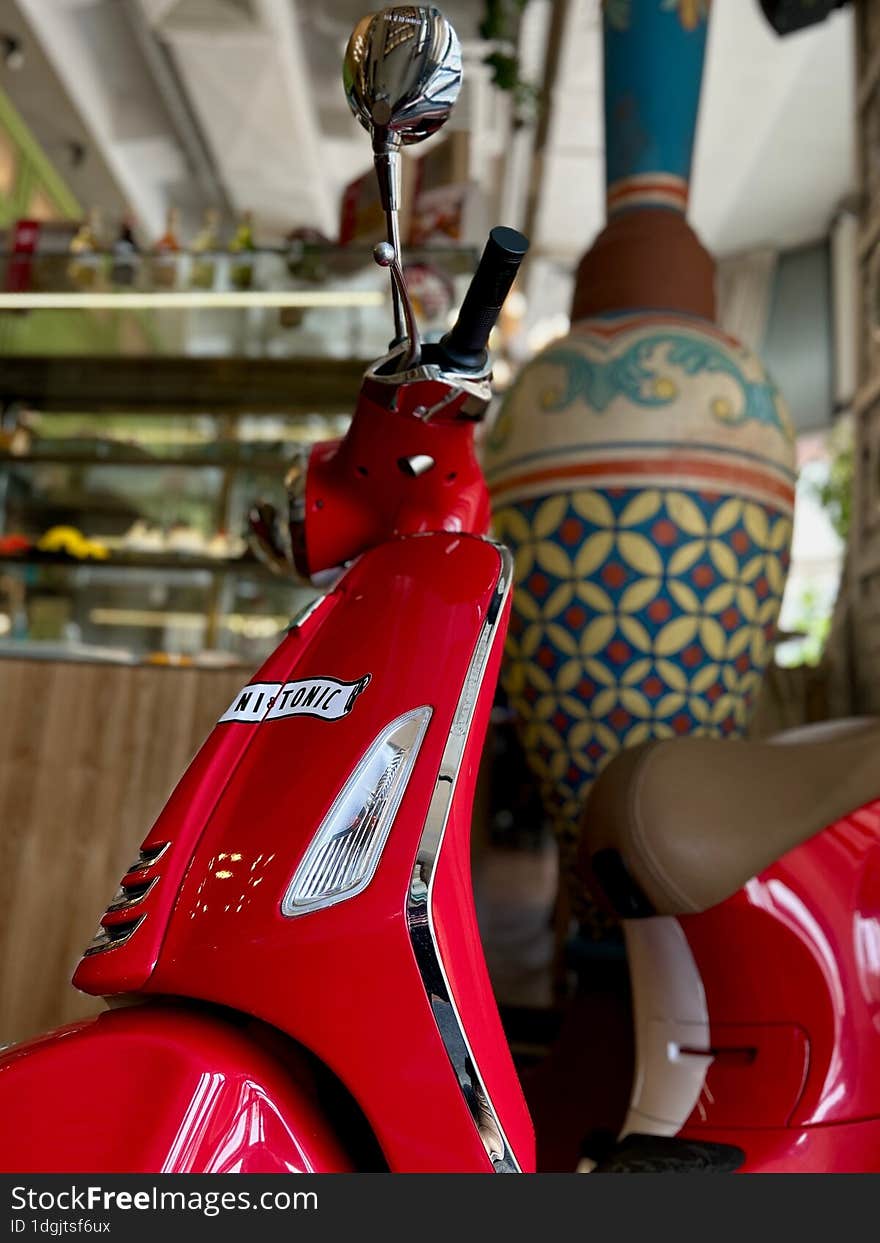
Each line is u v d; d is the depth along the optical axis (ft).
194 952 1.64
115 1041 1.55
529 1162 1.85
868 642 6.13
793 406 26.25
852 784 2.90
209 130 17.85
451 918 1.80
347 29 16.25
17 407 7.12
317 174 19.16
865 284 6.66
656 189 4.77
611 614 4.09
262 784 1.83
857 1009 2.65
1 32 15.34
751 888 2.74
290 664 2.06
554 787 4.37
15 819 4.83
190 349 6.64
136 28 15.89
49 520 7.34
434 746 1.86
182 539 7.22
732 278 26.76
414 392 2.10
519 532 4.29
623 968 3.95
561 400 4.25
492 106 16.12
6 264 6.60
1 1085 1.50
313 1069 1.75
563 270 25.84
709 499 4.09
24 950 4.73
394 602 2.07
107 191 19.06
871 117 6.81
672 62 4.74
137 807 4.80
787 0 7.13
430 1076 1.67
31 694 4.92
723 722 4.23
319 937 1.64
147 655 7.00
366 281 6.27
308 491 2.37
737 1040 2.75
